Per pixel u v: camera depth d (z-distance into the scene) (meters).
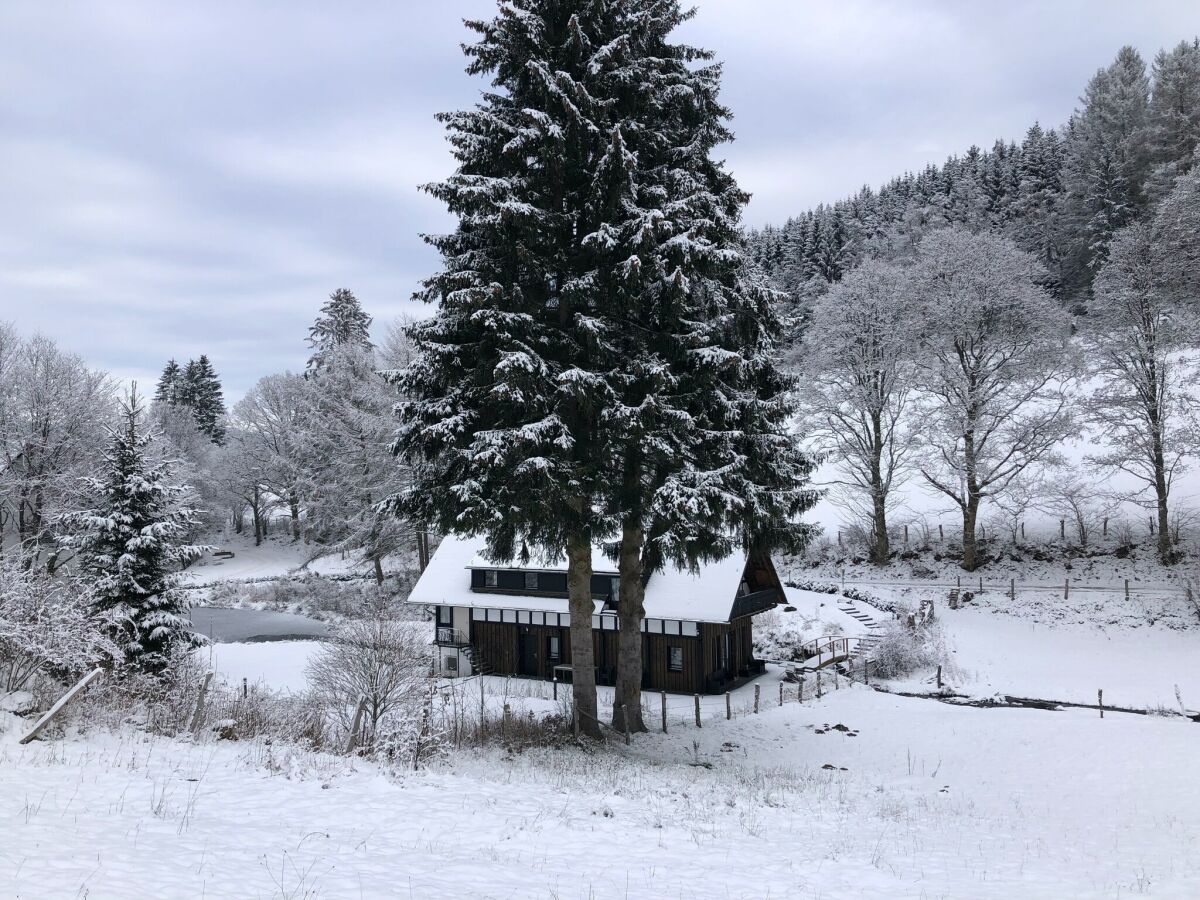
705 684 30.97
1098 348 40.06
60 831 8.27
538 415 18.62
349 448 55.78
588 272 18.64
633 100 18.97
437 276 18.59
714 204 19.19
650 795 14.56
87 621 15.76
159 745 13.60
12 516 41.16
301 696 22.11
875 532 46.47
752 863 10.56
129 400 23.81
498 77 19.41
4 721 12.53
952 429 41.41
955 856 12.02
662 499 18.62
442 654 36.44
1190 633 32.31
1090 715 23.58
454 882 8.30
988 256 42.94
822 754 21.36
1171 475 39.47
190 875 7.39
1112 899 9.56
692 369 19.45
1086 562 40.28
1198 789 16.98
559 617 34.41
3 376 40.75
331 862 8.52
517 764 16.81
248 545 78.44
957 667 31.09
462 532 19.94
